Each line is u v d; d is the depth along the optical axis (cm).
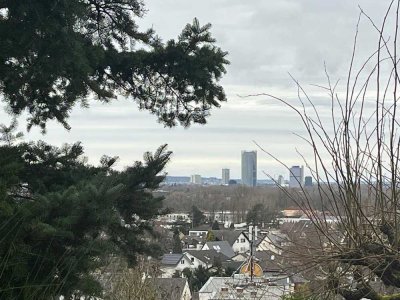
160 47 827
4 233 569
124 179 727
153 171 765
